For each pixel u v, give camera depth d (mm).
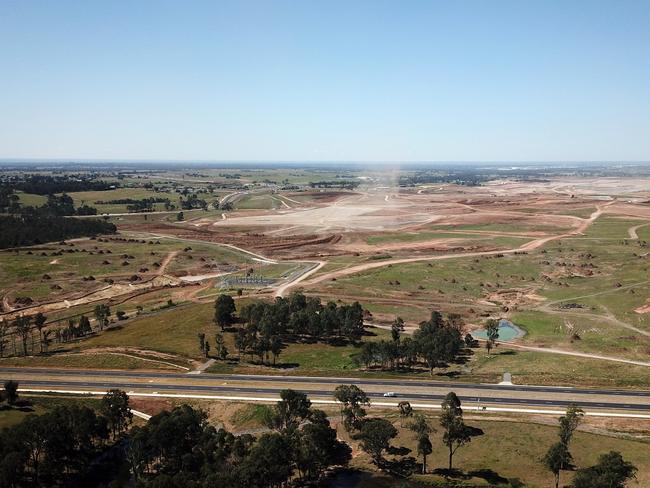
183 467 80375
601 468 73688
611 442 89312
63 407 92188
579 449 87312
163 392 116312
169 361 136375
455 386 116750
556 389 113625
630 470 74438
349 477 83000
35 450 86312
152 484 69188
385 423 87250
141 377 125875
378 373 126750
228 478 70000
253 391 115875
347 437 95562
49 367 133875
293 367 132625
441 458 86938
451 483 79250
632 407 103812
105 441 96438
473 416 100812
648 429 94750
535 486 78000
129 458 84625
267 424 97688
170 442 83688
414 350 129250
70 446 86125
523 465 83562
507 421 97938
